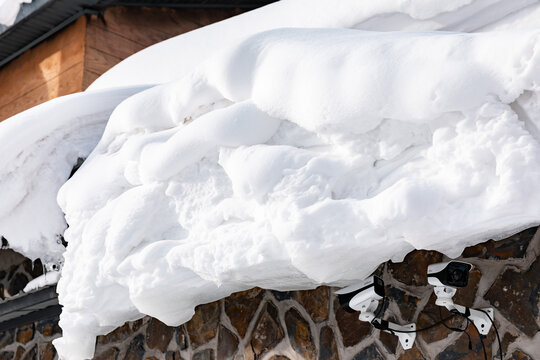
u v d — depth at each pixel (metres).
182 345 4.55
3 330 6.36
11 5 5.80
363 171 2.82
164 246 3.24
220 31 4.69
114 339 5.12
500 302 3.06
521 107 2.46
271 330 4.00
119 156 3.70
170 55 4.84
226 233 3.01
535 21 3.24
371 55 2.79
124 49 5.96
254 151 2.98
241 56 3.24
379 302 3.50
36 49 6.31
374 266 3.02
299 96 2.95
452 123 2.58
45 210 4.32
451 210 2.48
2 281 5.69
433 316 3.28
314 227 2.65
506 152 2.38
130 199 3.44
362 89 2.73
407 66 2.66
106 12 5.90
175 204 3.33
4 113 6.60
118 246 3.35
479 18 3.46
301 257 2.64
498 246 3.10
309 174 2.81
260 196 2.88
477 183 2.45
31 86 6.28
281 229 2.68
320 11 4.04
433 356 3.26
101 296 3.52
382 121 2.77
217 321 4.34
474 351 3.12
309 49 3.04
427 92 2.56
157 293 3.26
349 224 2.61
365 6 3.75
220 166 3.22
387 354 3.44
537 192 2.31
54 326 5.86
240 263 2.86
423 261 3.35
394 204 2.46
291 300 3.94
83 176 3.89
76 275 3.60
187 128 3.28
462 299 3.19
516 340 2.99
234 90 3.25
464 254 3.21
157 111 3.68
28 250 4.36
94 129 4.39
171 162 3.27
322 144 2.99
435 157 2.61
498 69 2.45
